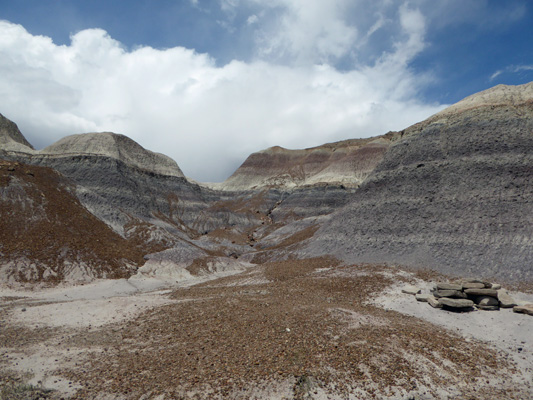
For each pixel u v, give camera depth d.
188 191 114.69
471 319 22.77
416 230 40.06
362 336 17.42
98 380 13.54
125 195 84.19
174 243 64.06
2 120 101.94
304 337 16.98
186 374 13.77
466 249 34.41
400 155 51.16
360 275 34.00
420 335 18.58
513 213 35.09
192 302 25.66
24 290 36.06
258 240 90.81
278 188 136.75
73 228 51.47
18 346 17.31
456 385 14.27
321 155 158.38
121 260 50.00
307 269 41.69
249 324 19.22
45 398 12.17
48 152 92.19
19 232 44.91
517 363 16.70
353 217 49.28
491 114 45.34
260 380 13.22
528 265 29.86
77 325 21.09
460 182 41.25
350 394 12.83
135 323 20.88
